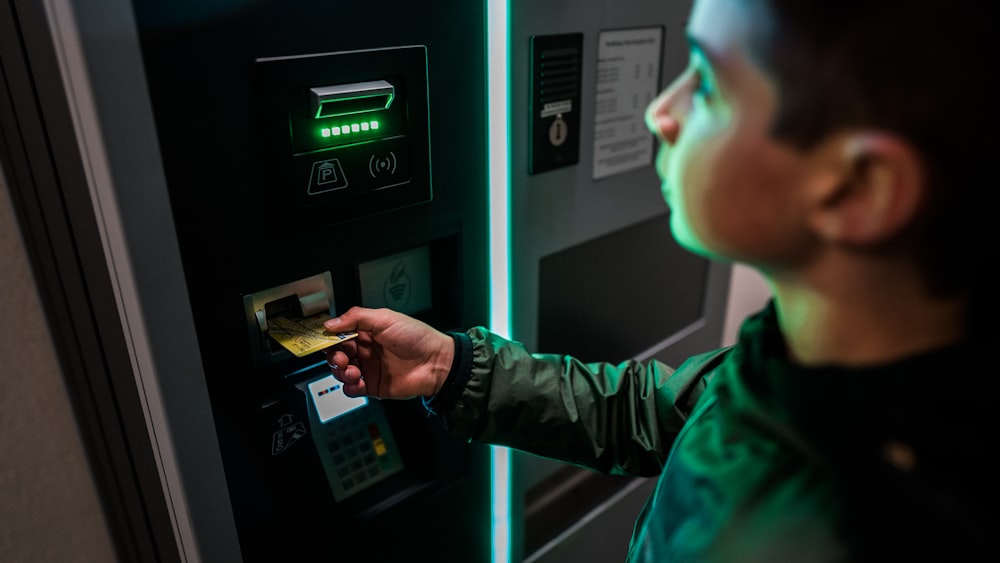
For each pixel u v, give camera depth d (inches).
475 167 41.4
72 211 29.2
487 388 37.1
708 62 21.1
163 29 27.1
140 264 28.9
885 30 17.0
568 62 44.9
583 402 37.5
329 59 32.2
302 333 34.9
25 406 34.1
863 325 20.8
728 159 20.8
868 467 19.0
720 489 22.4
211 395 33.2
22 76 27.3
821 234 19.9
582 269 53.9
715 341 73.0
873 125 17.7
